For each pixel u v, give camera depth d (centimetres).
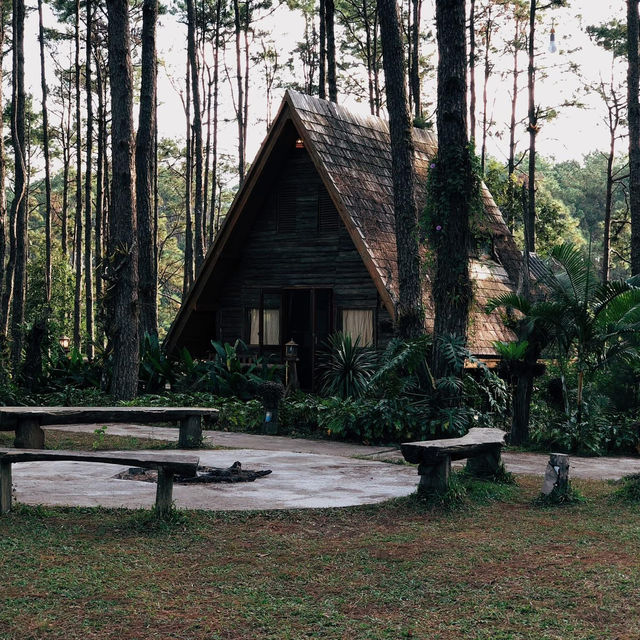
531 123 3906
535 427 1692
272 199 2462
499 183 4734
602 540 796
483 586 642
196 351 2605
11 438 1457
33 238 7481
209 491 1000
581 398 1669
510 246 2895
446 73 1623
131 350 2047
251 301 2498
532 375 1662
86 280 4206
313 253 2392
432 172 1644
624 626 554
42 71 4147
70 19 4491
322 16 3328
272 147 2311
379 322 2267
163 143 5966
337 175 2253
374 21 4841
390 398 1623
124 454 852
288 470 1191
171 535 777
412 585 642
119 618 557
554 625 555
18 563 672
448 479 956
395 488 1050
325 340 2408
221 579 650
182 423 1405
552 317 1642
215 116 4988
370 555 728
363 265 2302
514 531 827
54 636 523
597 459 1509
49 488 991
